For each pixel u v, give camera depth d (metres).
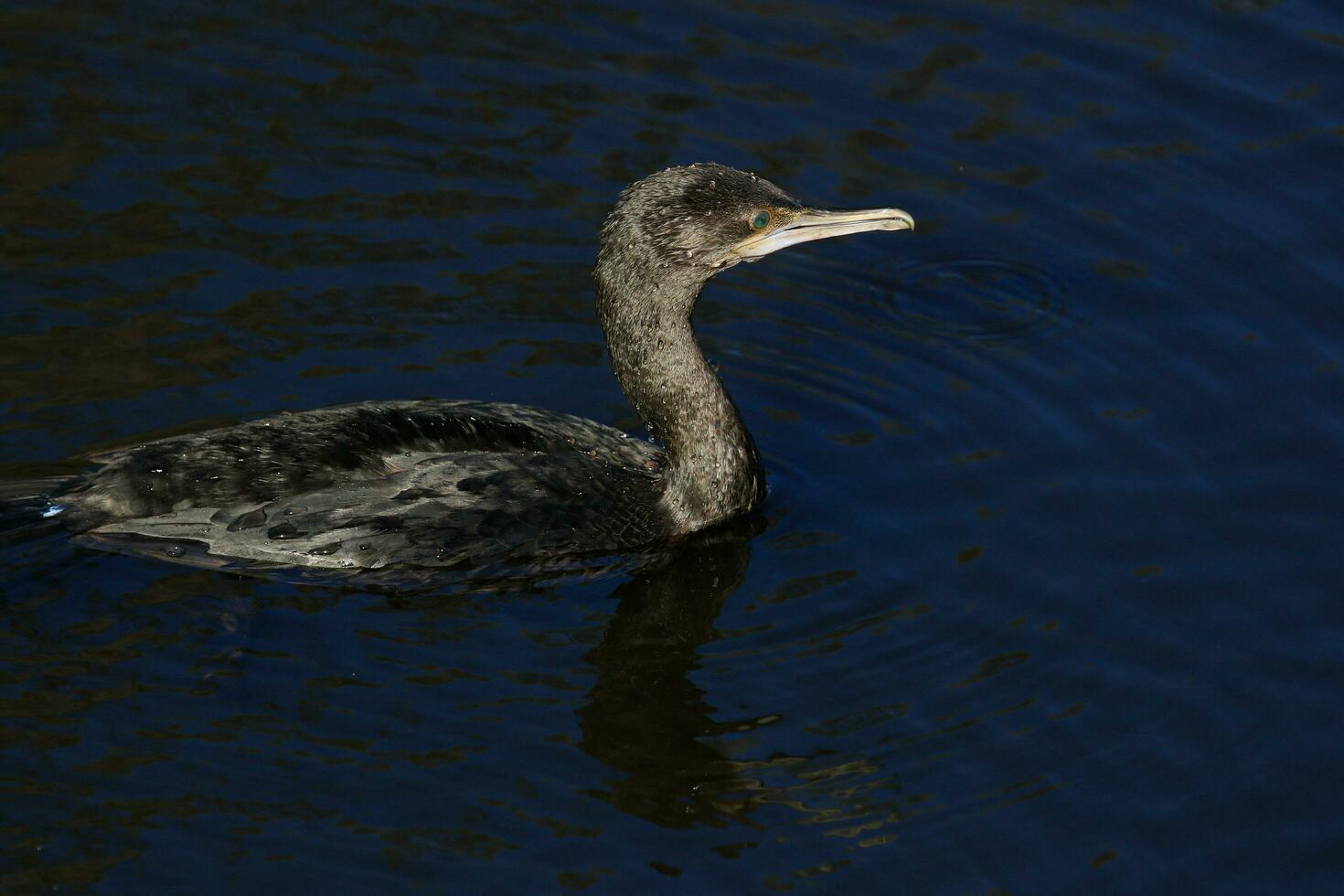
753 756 10.20
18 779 9.59
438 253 15.55
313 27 18.69
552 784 9.89
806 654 11.15
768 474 13.22
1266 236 15.85
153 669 10.55
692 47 18.72
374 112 17.41
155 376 13.54
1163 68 18.14
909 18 19.19
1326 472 12.97
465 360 14.27
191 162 16.47
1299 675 10.99
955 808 9.84
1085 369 14.36
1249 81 17.89
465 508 11.72
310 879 9.12
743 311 15.41
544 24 19.00
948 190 16.66
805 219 12.62
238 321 14.38
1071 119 17.52
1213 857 9.55
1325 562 12.03
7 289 14.42
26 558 11.31
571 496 12.13
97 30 18.36
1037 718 10.60
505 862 9.30
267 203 15.98
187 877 9.08
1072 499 12.77
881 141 17.30
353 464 11.67
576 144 17.11
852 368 14.57
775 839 9.55
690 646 11.20
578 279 15.41
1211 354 14.43
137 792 9.59
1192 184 16.58
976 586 11.84
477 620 11.37
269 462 11.55
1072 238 16.05
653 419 12.72
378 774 9.87
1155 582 11.86
